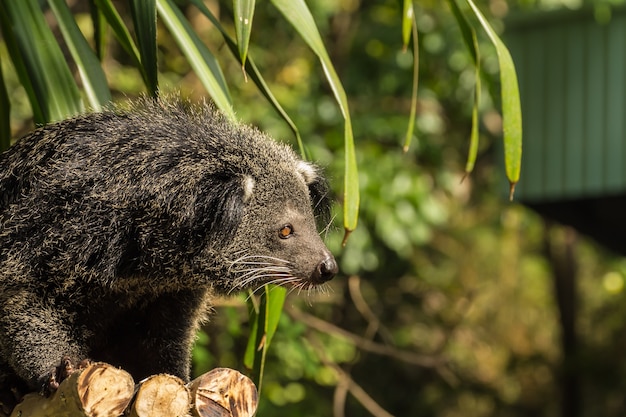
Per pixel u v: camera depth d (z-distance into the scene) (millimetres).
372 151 15648
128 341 6867
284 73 17422
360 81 18219
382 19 18719
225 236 6535
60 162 6309
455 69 17844
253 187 6703
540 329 23000
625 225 14867
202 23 15148
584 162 13664
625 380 22016
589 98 13625
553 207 14477
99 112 6754
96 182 6281
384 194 15250
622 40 13375
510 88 6789
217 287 6750
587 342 23125
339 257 15633
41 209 6223
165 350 6848
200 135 6664
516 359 22469
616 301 23219
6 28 7422
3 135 7812
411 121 7492
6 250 6203
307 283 6785
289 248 6785
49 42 7172
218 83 6957
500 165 14789
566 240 21562
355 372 20031
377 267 18719
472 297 21109
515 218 21688
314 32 6500
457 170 20734
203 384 5379
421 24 17766
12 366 6227
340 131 15703
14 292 6168
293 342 11766
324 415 16922
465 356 21828
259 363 7145
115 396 5219
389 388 20234
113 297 6520
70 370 5629
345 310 18672
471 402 21750
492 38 6820
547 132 13961
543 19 13906
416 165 17594
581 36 13688
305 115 16406
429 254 21328
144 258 6418
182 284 6664
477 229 21969
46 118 7062
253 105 15367
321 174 7266
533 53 14078
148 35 6680
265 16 17406
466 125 20188
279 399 14773
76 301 6281
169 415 5277
